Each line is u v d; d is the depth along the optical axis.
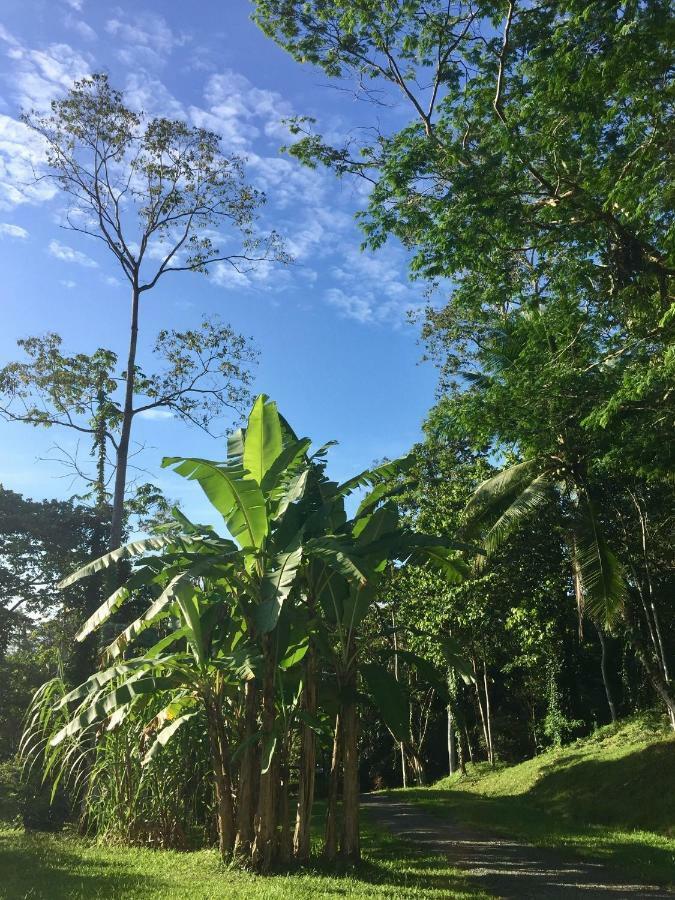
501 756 36.41
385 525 11.27
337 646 12.04
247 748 10.42
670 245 12.15
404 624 28.73
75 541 30.00
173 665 10.68
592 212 12.79
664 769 17.83
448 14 15.82
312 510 11.62
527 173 14.13
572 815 18.19
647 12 10.45
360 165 17.72
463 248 13.84
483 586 22.22
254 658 10.09
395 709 11.10
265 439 10.27
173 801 12.30
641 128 11.70
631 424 14.54
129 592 10.77
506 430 16.27
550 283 14.39
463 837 14.66
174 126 23.64
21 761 16.38
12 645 30.30
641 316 13.88
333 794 10.99
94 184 23.80
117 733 12.58
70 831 14.48
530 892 9.06
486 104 15.12
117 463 22.92
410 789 30.17
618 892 9.10
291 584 9.84
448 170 14.62
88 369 24.52
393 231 15.14
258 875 9.35
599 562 16.94
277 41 17.33
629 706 27.86
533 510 17.45
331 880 9.09
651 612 23.05
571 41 11.57
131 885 8.12
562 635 25.91
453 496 23.75
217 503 9.97
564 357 15.00
